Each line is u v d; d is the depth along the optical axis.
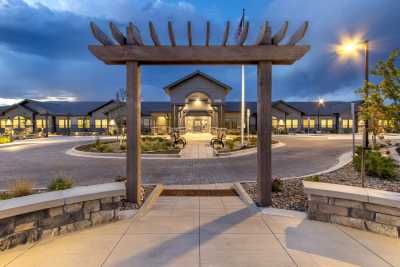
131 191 5.60
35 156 15.19
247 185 7.45
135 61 5.52
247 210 5.25
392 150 14.34
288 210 5.20
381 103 5.55
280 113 42.75
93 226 4.40
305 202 5.62
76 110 44.41
